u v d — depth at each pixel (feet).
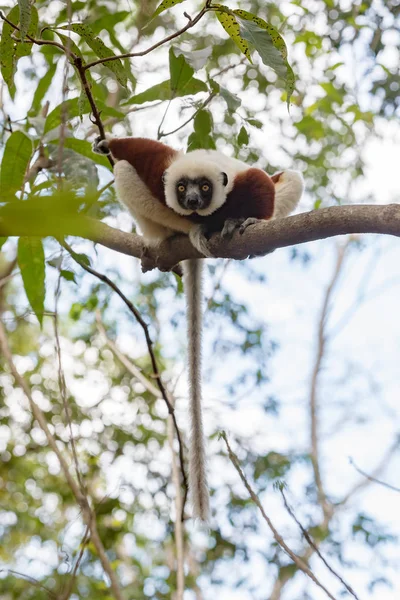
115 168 16.96
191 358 18.06
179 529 18.24
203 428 17.29
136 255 16.07
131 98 15.71
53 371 29.84
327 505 33.12
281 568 26.76
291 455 29.94
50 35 17.56
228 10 12.07
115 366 29.94
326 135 28.86
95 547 20.98
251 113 26.48
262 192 16.70
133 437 28.73
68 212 3.67
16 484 28.99
